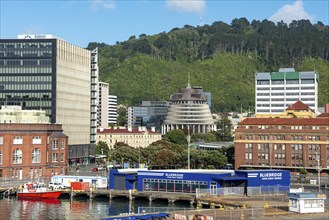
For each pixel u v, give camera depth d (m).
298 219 96.75
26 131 184.38
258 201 125.19
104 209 129.12
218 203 124.62
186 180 150.50
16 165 181.75
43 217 116.38
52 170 191.25
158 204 137.88
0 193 151.88
